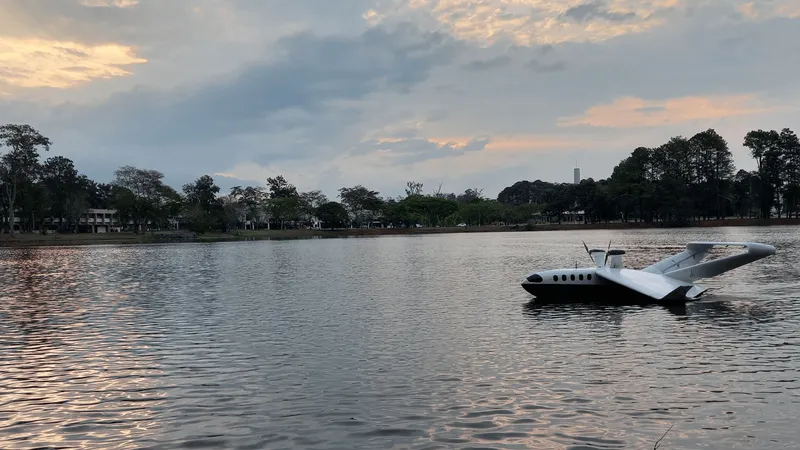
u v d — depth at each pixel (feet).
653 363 67.51
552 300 121.29
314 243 510.99
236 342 83.82
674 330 87.10
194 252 376.89
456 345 78.74
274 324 98.37
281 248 422.82
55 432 49.37
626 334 84.69
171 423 50.70
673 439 45.06
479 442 44.93
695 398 54.49
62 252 387.55
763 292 127.65
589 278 120.98
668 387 57.98
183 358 74.59
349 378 63.05
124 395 59.26
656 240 410.72
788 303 112.06
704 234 495.00
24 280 192.24
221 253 360.28
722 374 62.59
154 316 110.52
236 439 46.65
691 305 111.14
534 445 44.21
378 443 45.11
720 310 104.88
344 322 98.89
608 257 131.54
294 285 164.35
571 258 259.39
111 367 70.79
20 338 90.38
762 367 65.31
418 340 82.48
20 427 50.72
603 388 57.82
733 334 83.51
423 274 192.85
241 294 144.46
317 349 77.77
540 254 290.15
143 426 50.24
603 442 44.62
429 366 67.51
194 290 155.84
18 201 577.02
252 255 332.39
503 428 47.65
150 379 65.00
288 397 56.90
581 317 99.81
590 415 50.29
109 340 87.71
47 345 84.74
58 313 116.57
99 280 189.67
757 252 118.21
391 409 52.70
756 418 49.26
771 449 43.19
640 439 45.14
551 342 79.92
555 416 50.21
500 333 86.84
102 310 119.96
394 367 67.41
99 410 54.75
